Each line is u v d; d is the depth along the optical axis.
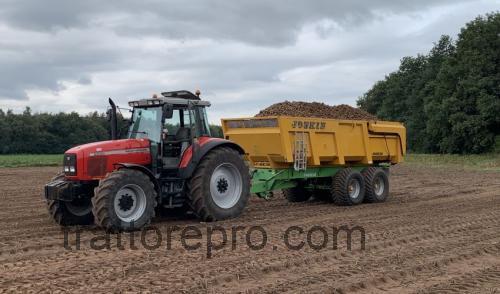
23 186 19.48
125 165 9.18
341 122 13.01
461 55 49.41
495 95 45.81
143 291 5.74
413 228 9.72
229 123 13.02
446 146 49.69
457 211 12.00
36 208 12.99
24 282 6.11
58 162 37.94
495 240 8.70
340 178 12.91
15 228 9.88
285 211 11.96
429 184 19.42
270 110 13.72
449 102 47.47
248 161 12.77
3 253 7.71
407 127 61.56
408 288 6.04
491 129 46.19
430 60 60.69
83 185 9.48
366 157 13.74
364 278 6.36
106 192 8.75
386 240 8.61
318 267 6.87
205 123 10.66
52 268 6.75
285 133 11.88
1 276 6.38
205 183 10.12
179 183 10.20
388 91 67.69
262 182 11.98
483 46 47.16
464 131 46.66
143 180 9.17
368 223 10.25
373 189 13.59
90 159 9.27
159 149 9.91
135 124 10.31
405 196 15.34
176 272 6.51
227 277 6.29
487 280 6.37
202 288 5.87
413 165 33.28
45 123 63.22
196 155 10.09
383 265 7.00
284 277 6.38
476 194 15.81
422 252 7.78
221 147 10.74
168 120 10.12
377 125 13.98
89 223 10.13
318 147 12.55
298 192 13.86
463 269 6.90
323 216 11.18
